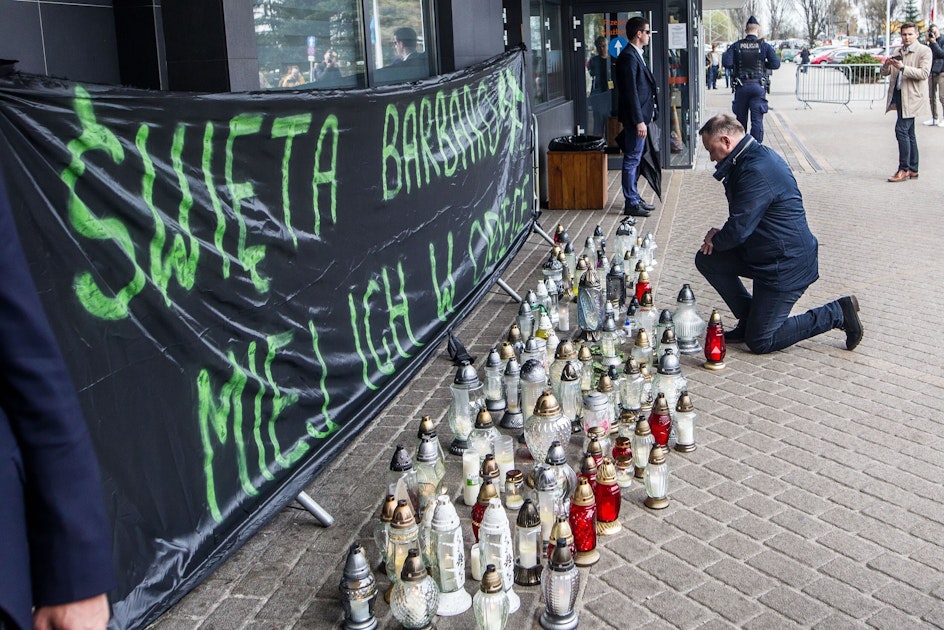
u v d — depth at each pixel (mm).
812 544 3879
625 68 10930
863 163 15352
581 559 3760
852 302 6078
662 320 6023
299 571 3830
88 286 3119
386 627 3404
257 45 5633
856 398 5414
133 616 3215
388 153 5512
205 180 3736
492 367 5281
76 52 4801
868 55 41875
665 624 3375
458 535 3490
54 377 1592
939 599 3480
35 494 1591
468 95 7137
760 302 6102
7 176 2812
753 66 15242
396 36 7680
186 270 3611
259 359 4098
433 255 6293
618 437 4574
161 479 3447
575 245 9820
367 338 5207
